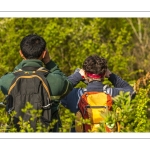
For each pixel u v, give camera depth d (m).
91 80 8.05
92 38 14.89
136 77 16.30
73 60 14.55
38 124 6.93
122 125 7.48
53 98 7.18
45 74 7.17
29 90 7.05
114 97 7.58
